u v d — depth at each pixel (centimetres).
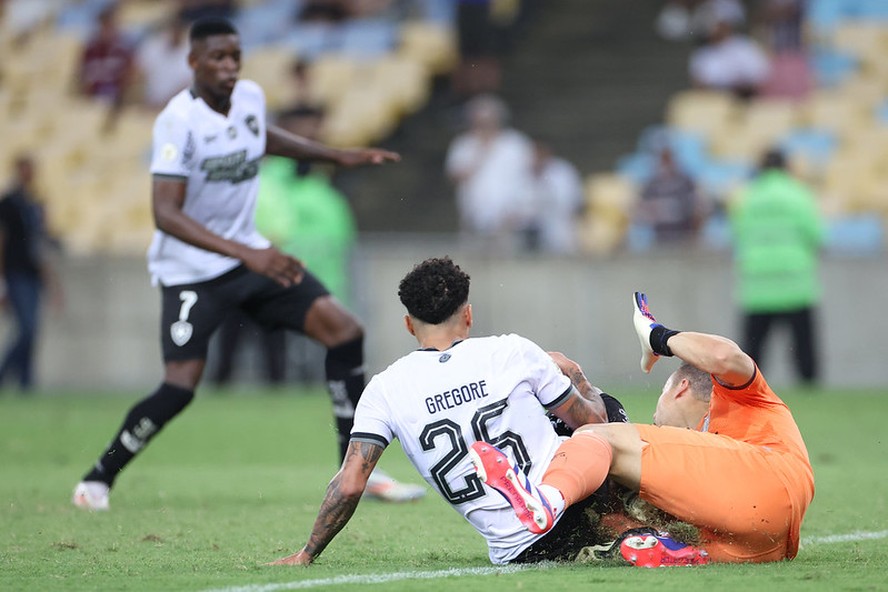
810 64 7312
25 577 1817
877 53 7331
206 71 2667
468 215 6631
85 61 8281
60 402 5588
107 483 2712
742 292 5691
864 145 6919
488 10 7781
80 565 1944
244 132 2730
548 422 1820
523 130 7562
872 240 6600
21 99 8444
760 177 5603
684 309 6172
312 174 6066
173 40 8012
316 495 2928
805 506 1812
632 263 6191
